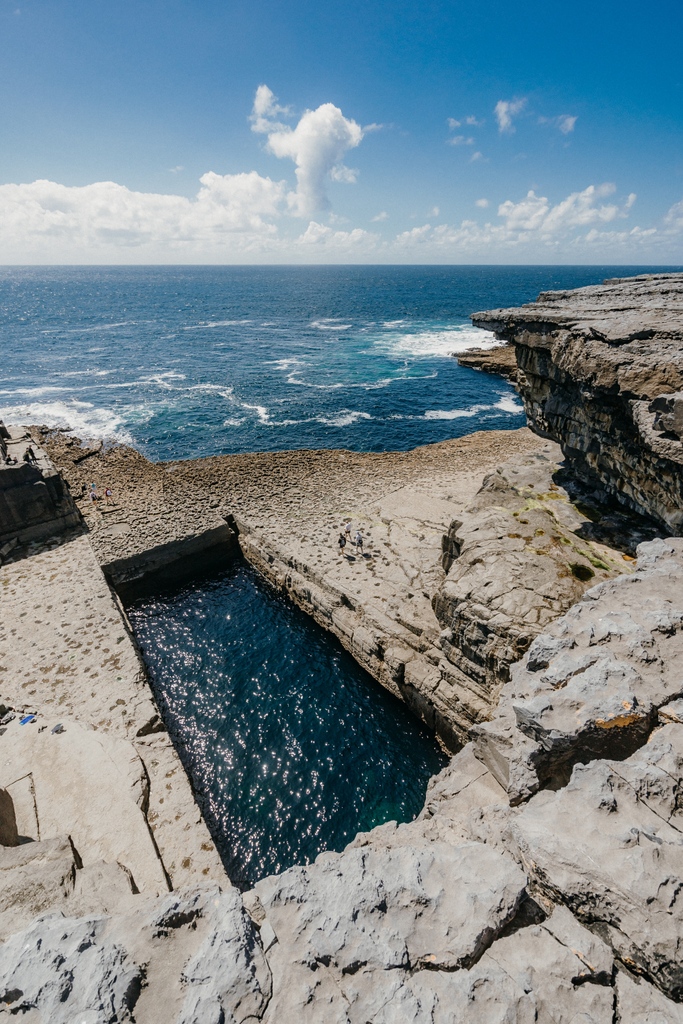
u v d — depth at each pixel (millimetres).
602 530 20969
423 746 21766
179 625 28938
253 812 19281
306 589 28625
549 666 10773
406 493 38656
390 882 7328
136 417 62656
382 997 6051
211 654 26734
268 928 6824
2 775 16844
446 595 20250
